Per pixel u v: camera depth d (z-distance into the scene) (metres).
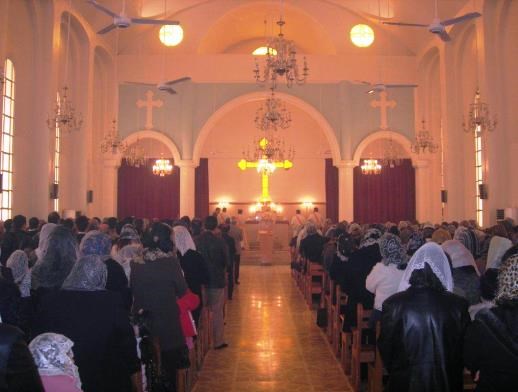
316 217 22.31
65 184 16.33
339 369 7.00
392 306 3.28
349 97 19.95
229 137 24.55
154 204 21.61
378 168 20.20
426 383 3.14
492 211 13.79
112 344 3.42
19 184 12.90
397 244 4.85
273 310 11.03
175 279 4.69
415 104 19.97
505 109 13.88
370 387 5.50
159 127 19.95
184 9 19.72
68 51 15.13
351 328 6.18
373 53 20.16
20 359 2.15
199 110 20.11
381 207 21.94
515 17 13.46
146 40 20.06
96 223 9.19
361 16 19.92
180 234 6.27
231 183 24.48
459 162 16.88
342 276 7.06
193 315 6.34
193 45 20.11
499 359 2.62
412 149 19.92
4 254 6.43
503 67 13.89
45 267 4.02
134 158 19.62
